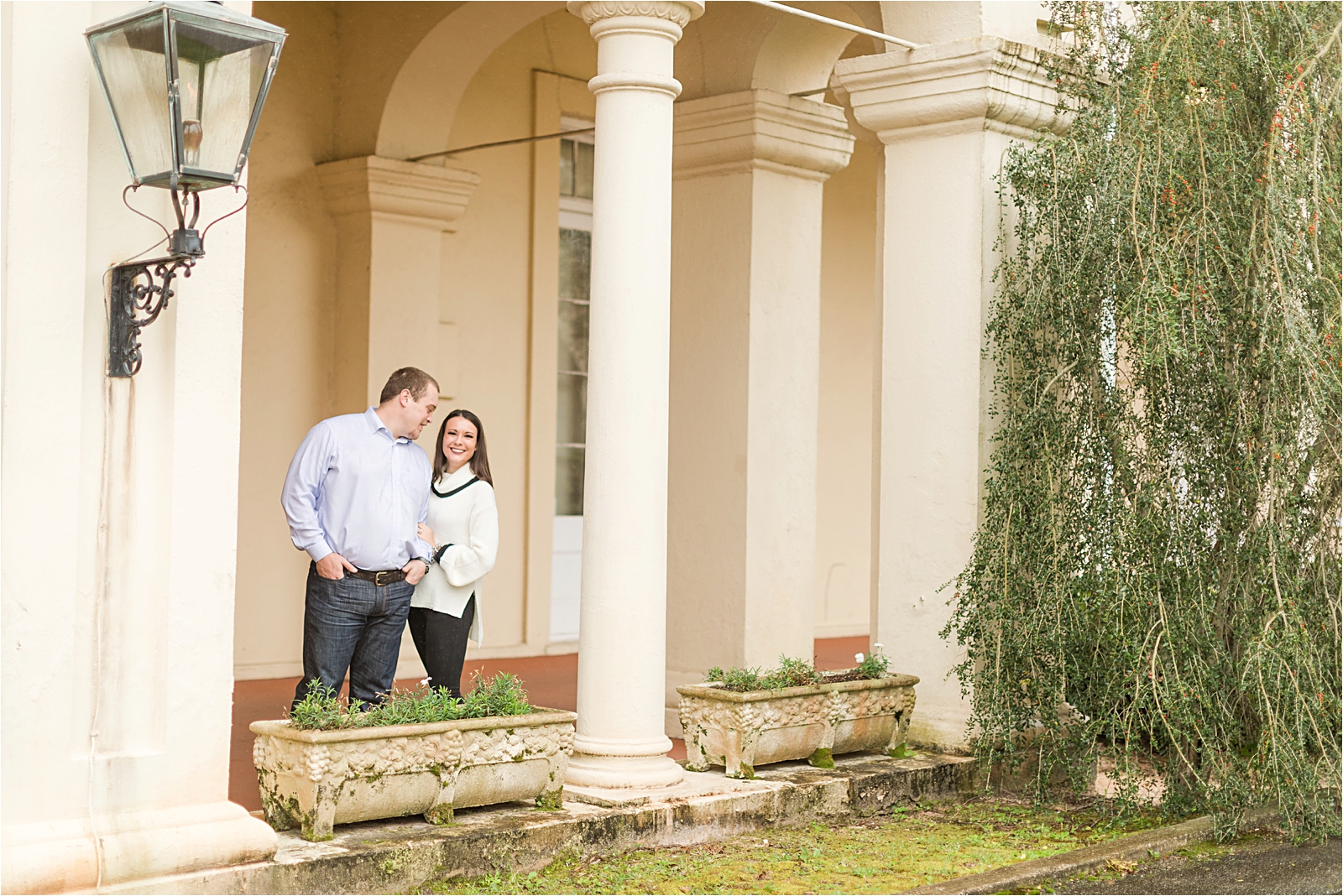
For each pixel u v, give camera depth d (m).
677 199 8.11
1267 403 6.35
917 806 6.32
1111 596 6.12
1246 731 6.76
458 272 10.14
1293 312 6.22
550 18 10.72
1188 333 6.18
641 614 5.76
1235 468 6.41
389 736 4.80
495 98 10.38
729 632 7.81
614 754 5.69
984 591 6.52
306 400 9.45
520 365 10.57
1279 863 5.81
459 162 9.74
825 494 12.99
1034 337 6.61
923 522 6.89
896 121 6.95
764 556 7.86
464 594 5.68
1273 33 6.61
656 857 5.29
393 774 4.84
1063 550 6.38
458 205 9.62
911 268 6.96
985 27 6.68
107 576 4.23
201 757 4.38
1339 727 6.38
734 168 7.87
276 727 4.77
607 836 5.27
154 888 4.15
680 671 7.98
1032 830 5.97
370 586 5.27
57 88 4.11
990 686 6.48
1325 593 6.47
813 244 8.13
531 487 10.60
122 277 4.21
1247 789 6.00
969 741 6.68
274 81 9.20
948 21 6.78
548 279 10.71
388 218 9.33
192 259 3.99
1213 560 6.45
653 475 5.80
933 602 6.84
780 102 7.74
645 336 5.79
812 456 8.12
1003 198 6.80
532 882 4.89
